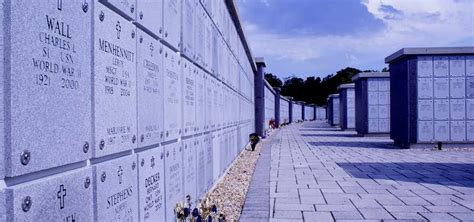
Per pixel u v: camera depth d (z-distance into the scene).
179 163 4.62
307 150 16.22
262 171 10.16
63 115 2.10
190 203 4.95
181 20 4.79
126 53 3.00
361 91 24.95
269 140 22.61
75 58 2.23
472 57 16.09
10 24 1.70
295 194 7.44
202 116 6.31
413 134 16.42
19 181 1.81
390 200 6.86
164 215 3.96
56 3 2.03
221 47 8.80
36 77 1.87
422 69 16.30
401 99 17.20
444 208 6.23
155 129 3.70
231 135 11.17
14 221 1.72
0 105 1.67
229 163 10.59
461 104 16.16
